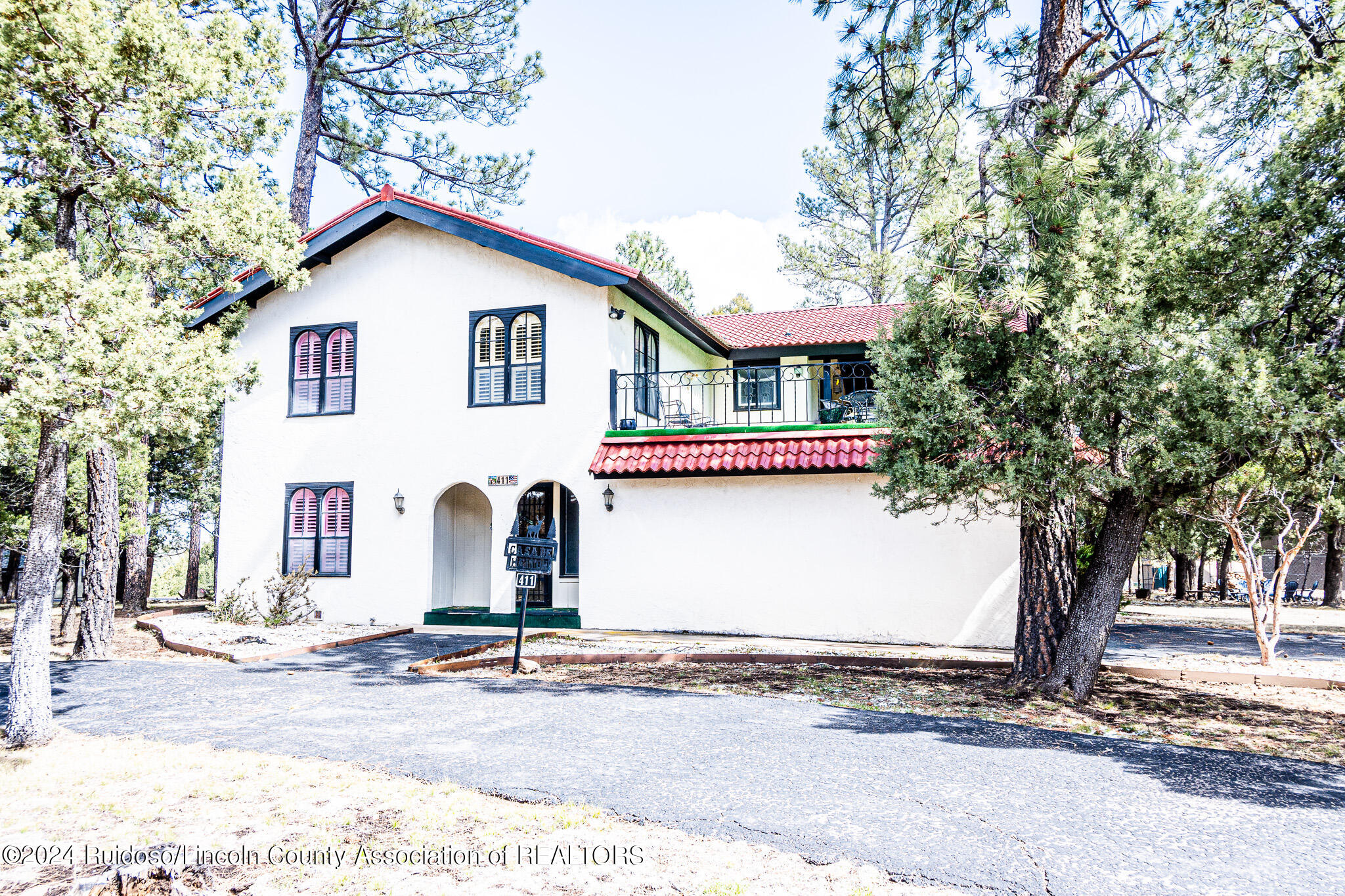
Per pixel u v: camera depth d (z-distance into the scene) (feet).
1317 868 14.49
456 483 51.72
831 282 105.50
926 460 29.30
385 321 53.93
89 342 20.33
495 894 13.09
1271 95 27.63
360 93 79.36
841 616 45.16
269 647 40.42
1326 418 20.97
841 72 36.88
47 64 21.61
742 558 47.01
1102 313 25.03
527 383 51.21
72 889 13.17
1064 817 16.97
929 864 14.40
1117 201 28.27
